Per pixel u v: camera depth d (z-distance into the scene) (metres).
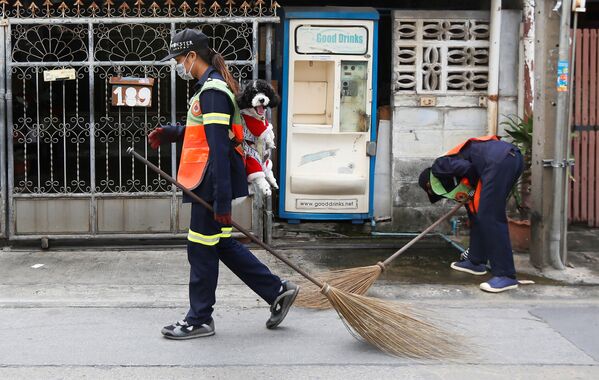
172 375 3.84
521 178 6.82
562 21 5.73
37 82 6.38
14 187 6.48
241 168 4.39
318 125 7.17
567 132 5.90
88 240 6.70
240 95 4.23
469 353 4.20
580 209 7.44
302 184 7.15
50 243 6.64
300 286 4.98
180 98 6.74
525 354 4.21
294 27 7.00
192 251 4.36
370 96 7.13
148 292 5.38
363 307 4.16
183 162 4.38
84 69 6.57
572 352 4.25
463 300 5.28
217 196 4.12
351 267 6.11
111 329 4.57
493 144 5.55
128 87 6.39
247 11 6.64
